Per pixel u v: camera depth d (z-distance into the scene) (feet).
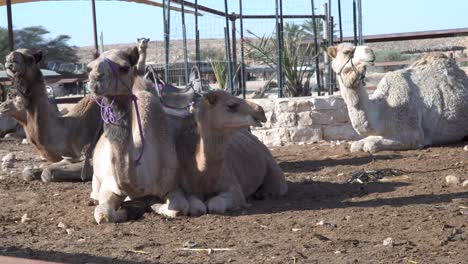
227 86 52.95
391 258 22.21
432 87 41.37
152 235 25.17
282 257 22.57
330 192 30.83
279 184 30.83
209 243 24.07
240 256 22.79
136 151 26.20
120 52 25.68
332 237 24.36
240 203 28.30
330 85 49.37
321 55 58.44
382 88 40.83
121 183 26.30
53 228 26.71
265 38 53.78
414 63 42.83
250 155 30.09
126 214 27.17
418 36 53.47
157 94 29.63
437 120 41.01
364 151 39.75
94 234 25.61
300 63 53.98
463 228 24.73
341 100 44.29
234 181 28.53
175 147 27.78
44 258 23.09
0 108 35.01
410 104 40.37
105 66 25.14
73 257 23.15
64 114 39.22
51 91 50.85
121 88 25.49
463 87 41.93
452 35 52.60
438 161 36.29
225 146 27.40
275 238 24.40
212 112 26.96
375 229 25.00
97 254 23.32
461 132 41.70
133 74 26.14
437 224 25.14
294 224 25.89
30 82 34.53
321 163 37.45
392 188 30.78
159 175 27.02
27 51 34.53
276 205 28.86
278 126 44.27
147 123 26.89
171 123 28.14
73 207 29.60
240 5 51.88
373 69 82.07
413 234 24.34
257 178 30.22
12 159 41.63
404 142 39.78
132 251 23.52
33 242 24.90
